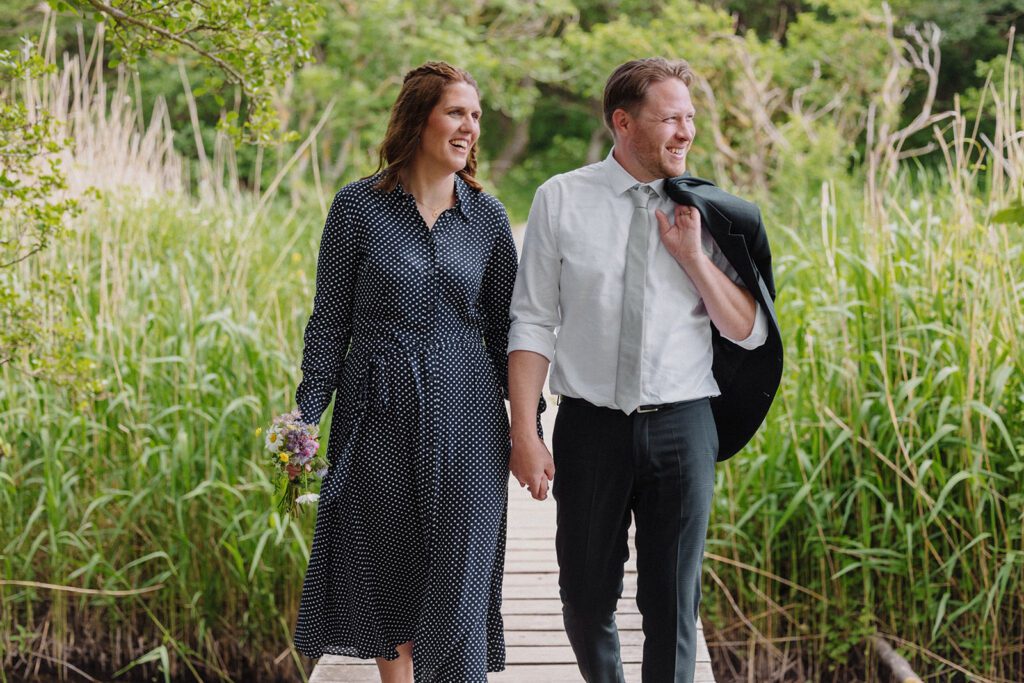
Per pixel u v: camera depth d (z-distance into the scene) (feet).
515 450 7.40
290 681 13.09
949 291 13.19
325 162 38.29
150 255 17.08
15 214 11.18
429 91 7.32
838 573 12.25
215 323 14.19
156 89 40.27
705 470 7.27
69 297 14.89
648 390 7.15
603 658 7.75
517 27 42.42
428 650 7.50
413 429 7.41
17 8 34.96
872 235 13.96
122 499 13.42
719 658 13.12
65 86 18.54
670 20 37.99
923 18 41.04
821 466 12.19
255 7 10.24
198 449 13.30
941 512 12.49
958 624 12.75
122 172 20.03
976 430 12.48
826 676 12.87
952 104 43.45
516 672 9.99
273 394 13.67
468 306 7.55
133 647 13.33
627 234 7.22
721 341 7.57
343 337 7.73
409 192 7.55
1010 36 13.23
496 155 61.46
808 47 34.83
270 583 13.25
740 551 13.19
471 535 7.43
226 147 31.65
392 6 37.68
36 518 13.29
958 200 13.29
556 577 12.22
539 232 7.40
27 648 13.09
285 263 19.98
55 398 13.83
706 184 7.38
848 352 12.80
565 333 7.39
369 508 7.54
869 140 18.01
